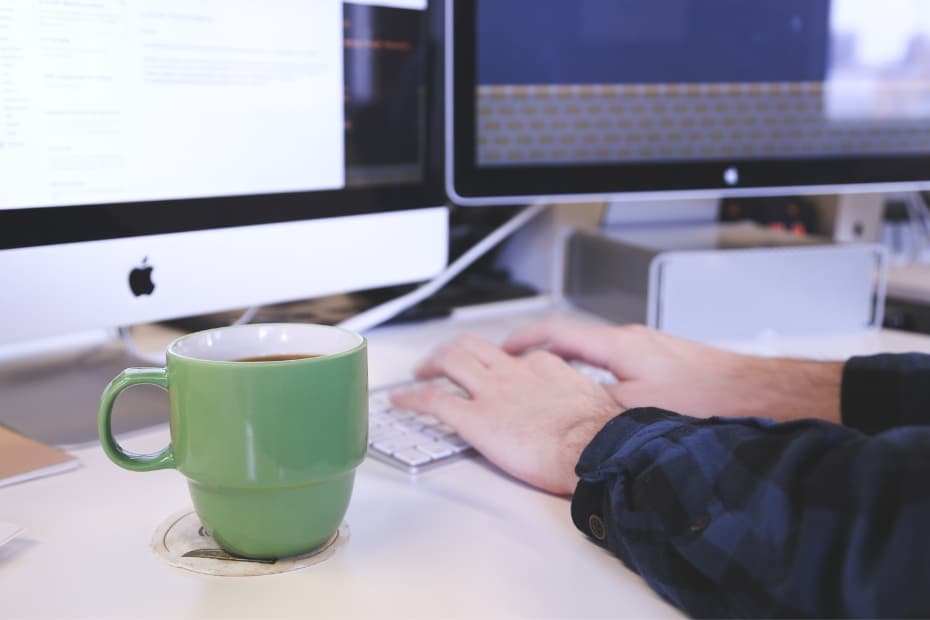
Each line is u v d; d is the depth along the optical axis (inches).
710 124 36.2
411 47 30.0
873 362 21.7
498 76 33.7
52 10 21.8
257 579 15.8
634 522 16.0
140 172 24.0
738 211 46.1
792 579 13.6
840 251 36.2
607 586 15.8
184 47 24.4
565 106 34.7
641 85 35.3
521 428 21.2
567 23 34.0
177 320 35.2
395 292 38.3
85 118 22.8
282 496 15.8
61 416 24.6
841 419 22.0
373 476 21.0
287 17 26.6
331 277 29.0
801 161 37.4
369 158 29.5
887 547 12.9
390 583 15.8
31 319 22.4
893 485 13.5
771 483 14.5
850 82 37.1
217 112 25.4
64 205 22.7
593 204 41.2
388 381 27.9
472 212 40.5
